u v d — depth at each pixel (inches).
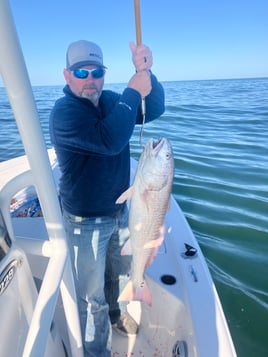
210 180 233.9
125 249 79.5
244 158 284.2
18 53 31.7
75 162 67.6
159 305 81.0
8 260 41.3
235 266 140.9
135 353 82.9
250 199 202.8
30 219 100.7
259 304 118.9
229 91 1216.8
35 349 35.2
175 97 914.1
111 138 60.4
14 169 151.4
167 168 63.3
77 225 71.4
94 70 66.1
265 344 102.2
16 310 42.3
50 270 44.1
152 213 64.7
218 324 66.1
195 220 178.4
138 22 59.6
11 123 422.6
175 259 89.4
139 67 62.0
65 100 66.5
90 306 73.6
